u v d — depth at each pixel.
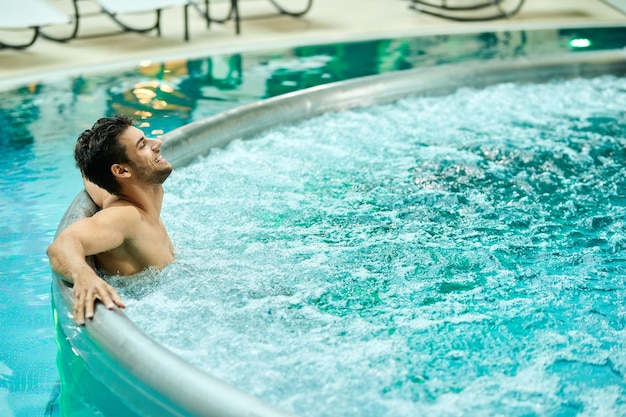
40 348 2.67
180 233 3.31
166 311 2.67
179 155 4.00
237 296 2.83
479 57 6.09
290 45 6.44
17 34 6.78
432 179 4.03
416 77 5.14
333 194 3.82
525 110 4.98
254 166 4.09
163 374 2.21
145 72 5.69
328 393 2.36
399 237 3.44
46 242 3.35
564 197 3.89
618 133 4.65
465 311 2.89
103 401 2.38
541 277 3.17
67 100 5.10
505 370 2.56
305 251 3.25
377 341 2.65
